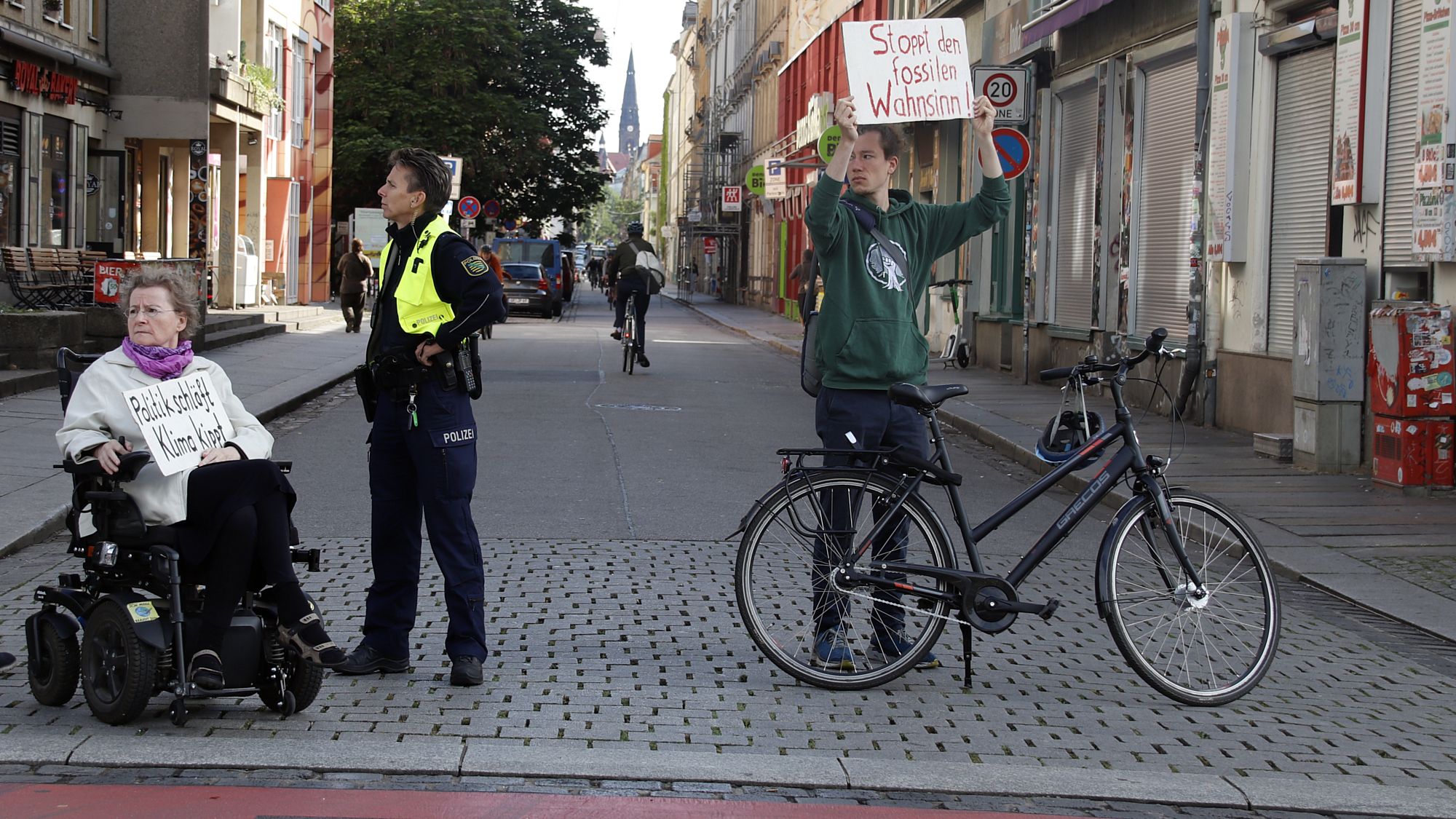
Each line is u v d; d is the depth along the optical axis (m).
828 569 5.72
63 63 23.61
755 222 60.84
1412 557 8.65
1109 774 4.75
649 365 22.86
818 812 4.39
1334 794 4.64
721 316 49.44
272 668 5.12
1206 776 4.77
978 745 5.08
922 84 5.99
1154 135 17.66
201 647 4.94
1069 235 20.69
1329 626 7.20
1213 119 15.15
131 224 27.98
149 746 4.70
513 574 7.65
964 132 26.09
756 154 61.62
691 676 5.82
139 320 5.10
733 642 6.39
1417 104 11.57
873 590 5.72
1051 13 19.95
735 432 14.59
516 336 31.98
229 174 30.69
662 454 12.68
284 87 36.09
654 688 5.62
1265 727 5.43
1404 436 10.66
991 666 6.14
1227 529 5.86
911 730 5.23
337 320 33.75
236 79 29.03
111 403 5.04
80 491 5.07
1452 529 9.45
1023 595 7.54
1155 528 5.79
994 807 4.50
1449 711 5.73
